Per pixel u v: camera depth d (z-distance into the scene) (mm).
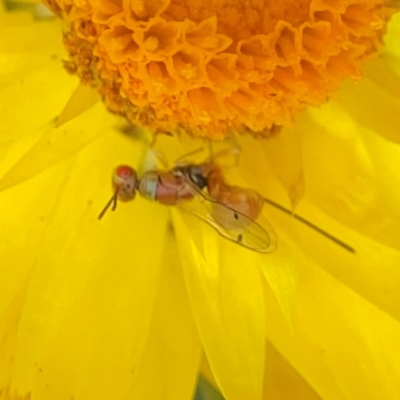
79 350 45
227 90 45
